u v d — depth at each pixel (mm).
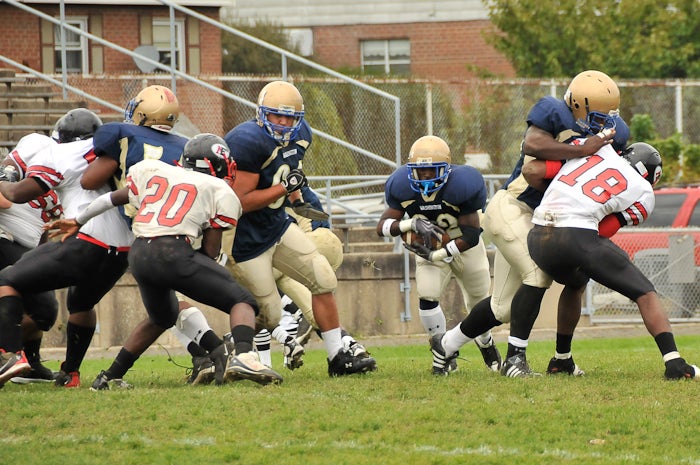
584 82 20969
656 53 77375
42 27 64750
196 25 68125
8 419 17391
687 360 25141
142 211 19812
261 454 15336
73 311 21469
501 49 80188
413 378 21672
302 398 18688
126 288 36406
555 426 16859
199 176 19938
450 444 15914
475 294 24000
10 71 43875
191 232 19688
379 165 56531
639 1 78062
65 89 43000
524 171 21219
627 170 20906
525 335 21875
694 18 78438
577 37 78312
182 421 17109
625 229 40719
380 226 22859
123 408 17969
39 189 20828
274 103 21516
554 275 21219
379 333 38844
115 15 66312
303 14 88812
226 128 55188
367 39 88500
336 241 26453
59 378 21875
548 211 20875
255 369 19703
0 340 20188
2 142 39594
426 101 57312
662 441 16156
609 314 40562
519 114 58844
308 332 26984
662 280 40562
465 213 22562
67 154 20953
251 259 22000
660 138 61938
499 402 18453
